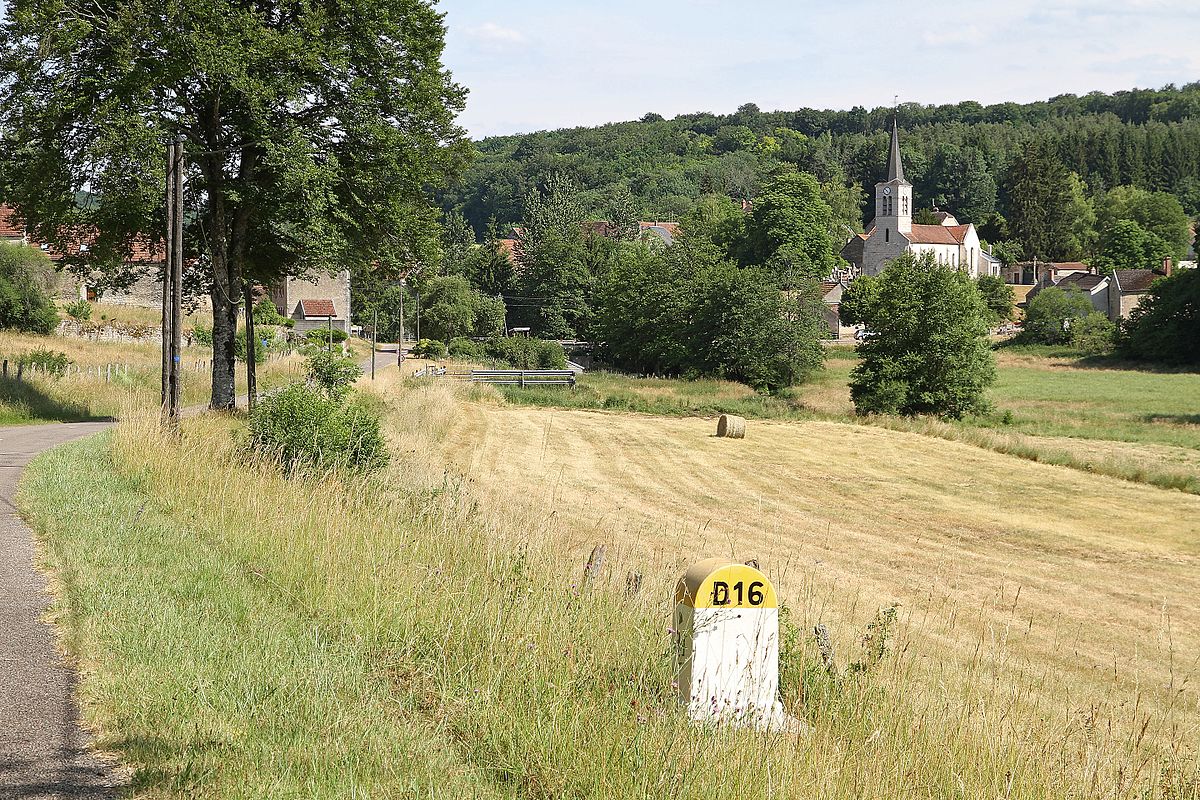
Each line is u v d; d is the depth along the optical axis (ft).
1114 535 76.18
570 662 21.29
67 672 20.94
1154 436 143.23
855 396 169.68
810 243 371.35
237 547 32.78
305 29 82.94
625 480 94.84
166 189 79.92
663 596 27.94
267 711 18.94
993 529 77.51
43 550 32.30
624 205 492.13
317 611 26.32
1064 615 53.01
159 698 19.12
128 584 27.45
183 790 15.48
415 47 88.38
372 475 45.93
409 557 30.22
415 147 90.17
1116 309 395.55
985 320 167.94
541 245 395.75
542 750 18.20
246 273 100.73
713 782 17.37
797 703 23.12
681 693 21.62
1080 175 647.15
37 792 15.25
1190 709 36.58
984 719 22.59
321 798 15.47
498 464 95.91
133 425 55.57
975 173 634.84
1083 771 21.38
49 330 168.96
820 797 17.70
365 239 94.94
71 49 80.02
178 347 66.18
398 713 19.94
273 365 162.09
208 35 78.69
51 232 87.56
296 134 82.94
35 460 53.88
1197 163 649.20
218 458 48.80
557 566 29.66
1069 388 221.87
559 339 385.91
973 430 135.44
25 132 81.56
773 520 77.82
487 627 23.63
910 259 170.71
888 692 24.21
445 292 339.16
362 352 280.51
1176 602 56.75
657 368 268.41
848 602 50.19
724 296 237.25
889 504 87.56
